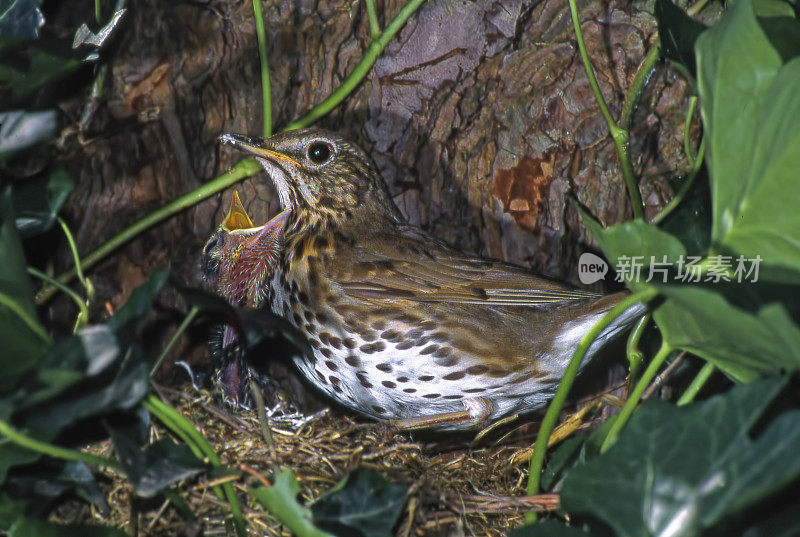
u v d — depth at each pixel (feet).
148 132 27.63
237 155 28.84
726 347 18.58
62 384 16.67
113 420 19.01
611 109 28.27
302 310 28.09
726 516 15.97
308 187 28.96
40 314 26.91
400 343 27.50
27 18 22.39
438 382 27.48
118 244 26.53
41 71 21.85
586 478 17.52
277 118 29.07
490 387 27.66
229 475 19.40
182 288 19.16
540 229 29.25
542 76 28.48
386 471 22.63
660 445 17.47
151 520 20.51
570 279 29.48
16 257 18.16
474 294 27.76
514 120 28.78
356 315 27.61
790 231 17.37
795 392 19.74
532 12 28.30
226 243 29.04
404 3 28.43
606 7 28.22
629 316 26.45
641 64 28.12
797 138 16.79
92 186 27.20
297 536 18.42
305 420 25.58
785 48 20.75
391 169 29.76
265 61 27.30
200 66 27.99
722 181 18.17
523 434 29.48
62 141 26.81
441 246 28.68
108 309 27.17
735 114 17.99
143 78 27.48
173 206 26.96
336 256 28.17
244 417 25.30
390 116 29.35
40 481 19.63
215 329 29.12
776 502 16.52
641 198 28.58
